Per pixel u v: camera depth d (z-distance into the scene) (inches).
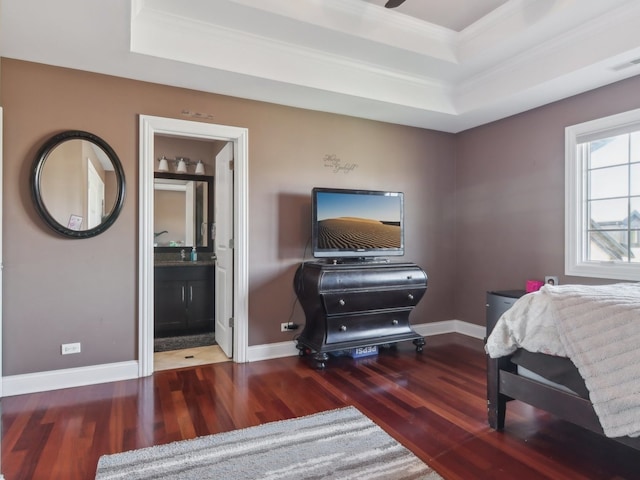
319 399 105.7
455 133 189.0
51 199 112.3
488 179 171.6
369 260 157.2
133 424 91.3
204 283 178.9
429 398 106.3
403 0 87.2
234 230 141.8
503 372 87.4
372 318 143.4
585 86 128.8
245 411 98.2
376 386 115.3
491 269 170.1
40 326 112.0
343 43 123.5
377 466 74.0
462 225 185.3
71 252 115.6
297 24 112.6
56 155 113.3
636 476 71.1
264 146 143.6
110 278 120.3
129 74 119.3
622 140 126.6
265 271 144.0
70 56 108.0
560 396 75.8
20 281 110.0
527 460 76.4
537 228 150.5
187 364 137.4
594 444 82.4
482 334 173.3
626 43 104.1
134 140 123.1
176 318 173.8
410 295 147.7
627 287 86.6
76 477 70.8
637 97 119.7
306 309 143.5
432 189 182.7
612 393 63.9
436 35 131.0
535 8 111.6
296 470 72.6
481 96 148.8
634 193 123.6
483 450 80.0
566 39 117.4
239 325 139.3
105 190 118.7
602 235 132.2
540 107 149.1
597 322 69.6
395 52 129.3
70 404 102.3
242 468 73.3
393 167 172.1
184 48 110.8
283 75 124.6
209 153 195.2
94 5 85.2
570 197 138.3
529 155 153.5
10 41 100.0
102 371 118.6
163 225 187.9
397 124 173.2
